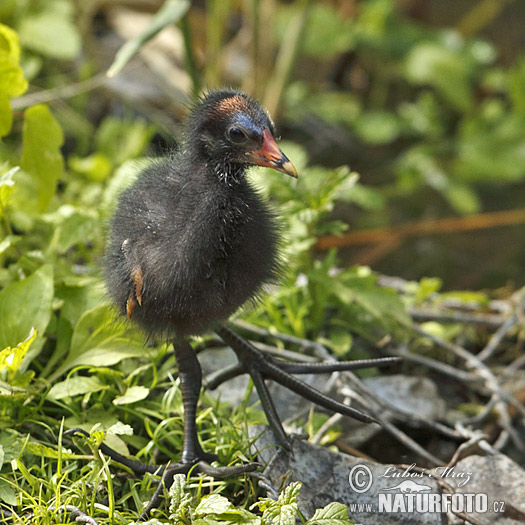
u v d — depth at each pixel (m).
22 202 8.12
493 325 8.72
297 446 6.28
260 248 5.78
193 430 5.99
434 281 8.45
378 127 13.20
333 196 7.79
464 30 14.80
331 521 5.24
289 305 7.91
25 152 7.52
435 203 12.74
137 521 5.46
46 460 6.08
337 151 13.30
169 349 7.32
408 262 11.55
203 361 7.49
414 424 7.48
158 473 5.92
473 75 13.96
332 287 7.62
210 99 5.88
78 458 5.81
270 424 6.22
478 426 7.68
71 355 6.66
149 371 7.02
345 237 11.55
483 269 11.45
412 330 8.37
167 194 5.79
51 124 7.52
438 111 14.23
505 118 13.50
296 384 6.32
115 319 6.25
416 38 13.95
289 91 13.57
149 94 11.98
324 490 6.06
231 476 5.97
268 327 7.90
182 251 5.53
